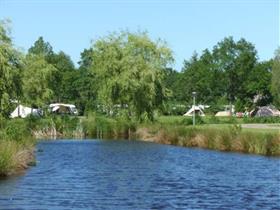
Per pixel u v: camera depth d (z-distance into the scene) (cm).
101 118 7156
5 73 5134
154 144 5606
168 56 7100
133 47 7106
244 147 4662
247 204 2125
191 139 5391
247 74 16575
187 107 14050
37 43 16725
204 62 17538
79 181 2762
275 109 14325
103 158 4119
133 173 3153
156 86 6981
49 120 7312
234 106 15725
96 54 7262
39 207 2036
